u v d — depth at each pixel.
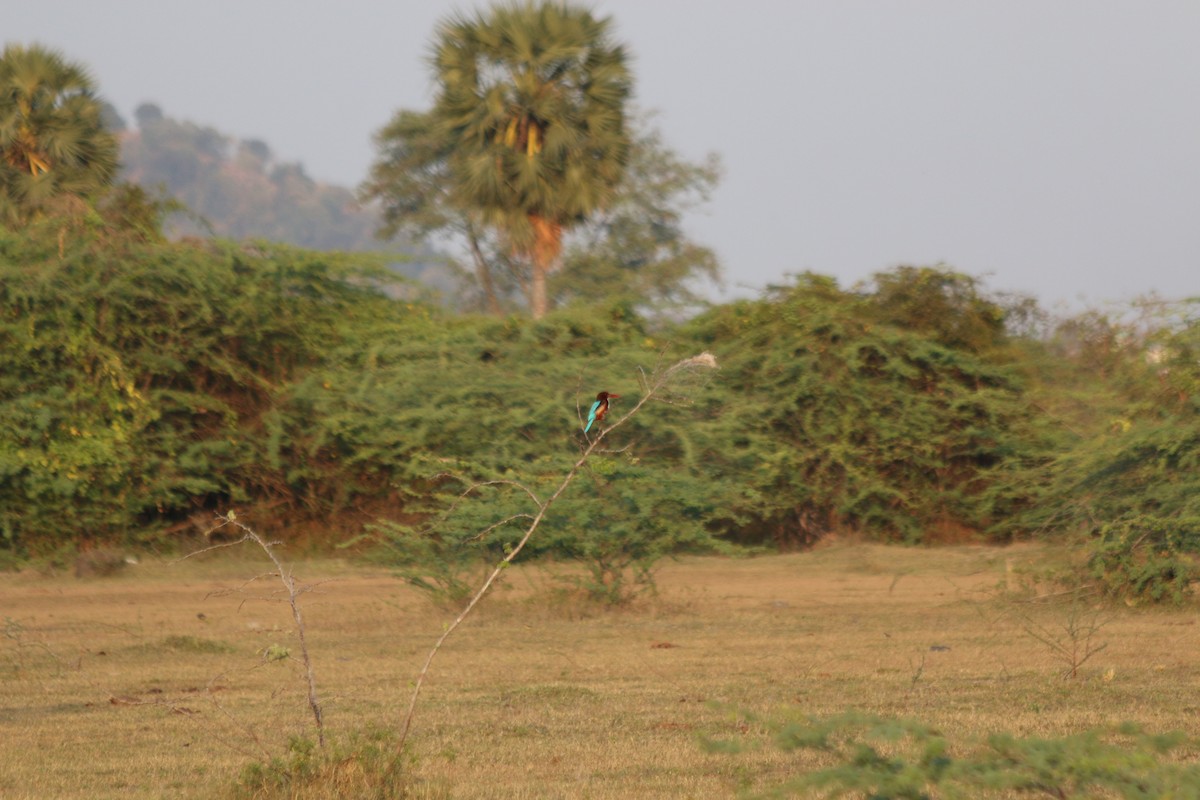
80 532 83.94
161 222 100.19
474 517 62.38
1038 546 86.06
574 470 28.05
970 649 48.69
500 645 50.94
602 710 36.31
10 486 81.62
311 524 89.88
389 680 42.38
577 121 109.50
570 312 99.69
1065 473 74.00
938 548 92.19
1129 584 62.47
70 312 84.12
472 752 30.66
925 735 20.67
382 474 90.31
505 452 82.81
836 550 91.12
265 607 66.00
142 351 86.12
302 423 90.12
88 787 27.53
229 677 43.19
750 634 54.03
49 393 83.25
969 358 96.19
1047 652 47.41
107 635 54.97
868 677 42.06
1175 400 72.50
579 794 26.36
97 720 35.38
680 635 53.81
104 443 83.06
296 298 96.50
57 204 92.06
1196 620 57.12
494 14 108.62
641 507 62.97
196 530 87.69
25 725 34.66
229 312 89.44
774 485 93.31
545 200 108.38
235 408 90.88
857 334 96.06
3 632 53.69
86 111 111.38
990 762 20.23
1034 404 95.06
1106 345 97.69
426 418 86.62
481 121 108.00
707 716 35.22
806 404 95.19
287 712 36.28
